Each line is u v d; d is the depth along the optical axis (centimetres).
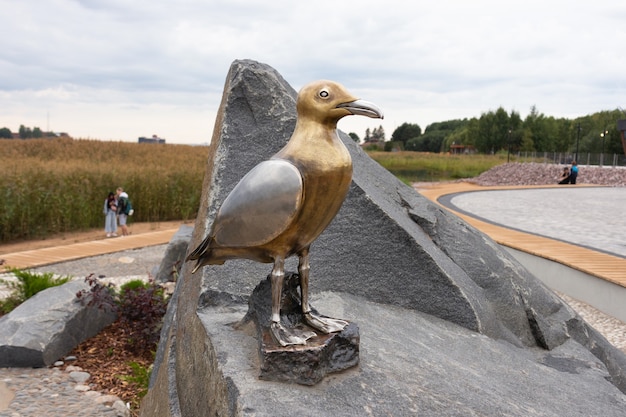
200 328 292
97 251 1135
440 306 391
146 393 423
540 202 2220
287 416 205
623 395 349
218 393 236
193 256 258
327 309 338
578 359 420
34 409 442
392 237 396
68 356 552
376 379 248
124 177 1814
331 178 226
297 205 219
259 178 223
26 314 563
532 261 970
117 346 577
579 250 991
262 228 223
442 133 9544
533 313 456
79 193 1636
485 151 7344
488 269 468
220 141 406
